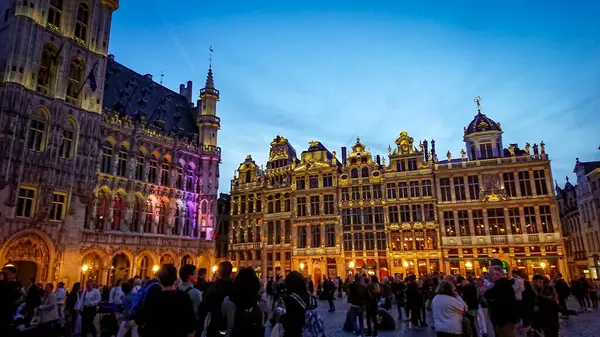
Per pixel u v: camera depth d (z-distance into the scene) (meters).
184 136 57.47
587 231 51.28
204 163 57.53
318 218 55.84
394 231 52.00
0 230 32.94
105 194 44.38
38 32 38.38
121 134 46.97
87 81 42.41
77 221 39.06
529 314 11.90
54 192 37.72
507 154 51.84
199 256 53.25
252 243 59.78
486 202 48.38
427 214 50.94
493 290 8.98
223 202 67.00
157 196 49.88
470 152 52.19
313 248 55.06
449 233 49.44
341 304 31.73
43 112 38.06
